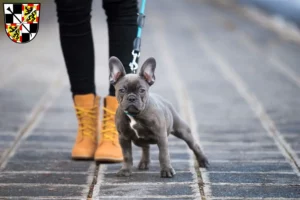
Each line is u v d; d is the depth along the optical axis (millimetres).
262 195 7539
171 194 7578
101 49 21828
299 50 23000
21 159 9305
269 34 27562
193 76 17281
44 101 13875
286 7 31438
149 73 7930
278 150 9836
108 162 9117
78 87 9391
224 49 23125
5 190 7793
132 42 9125
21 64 19172
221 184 8000
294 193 7621
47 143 10281
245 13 36594
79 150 9273
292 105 13500
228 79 16859
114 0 8953
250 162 9117
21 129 11250
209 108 13195
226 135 10875
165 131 8188
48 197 7504
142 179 8250
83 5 8992
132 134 8242
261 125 11656
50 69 18328
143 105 7758
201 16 35406
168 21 32625
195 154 8844
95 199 7395
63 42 9227
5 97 14266
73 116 12375
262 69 18625
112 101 9258
